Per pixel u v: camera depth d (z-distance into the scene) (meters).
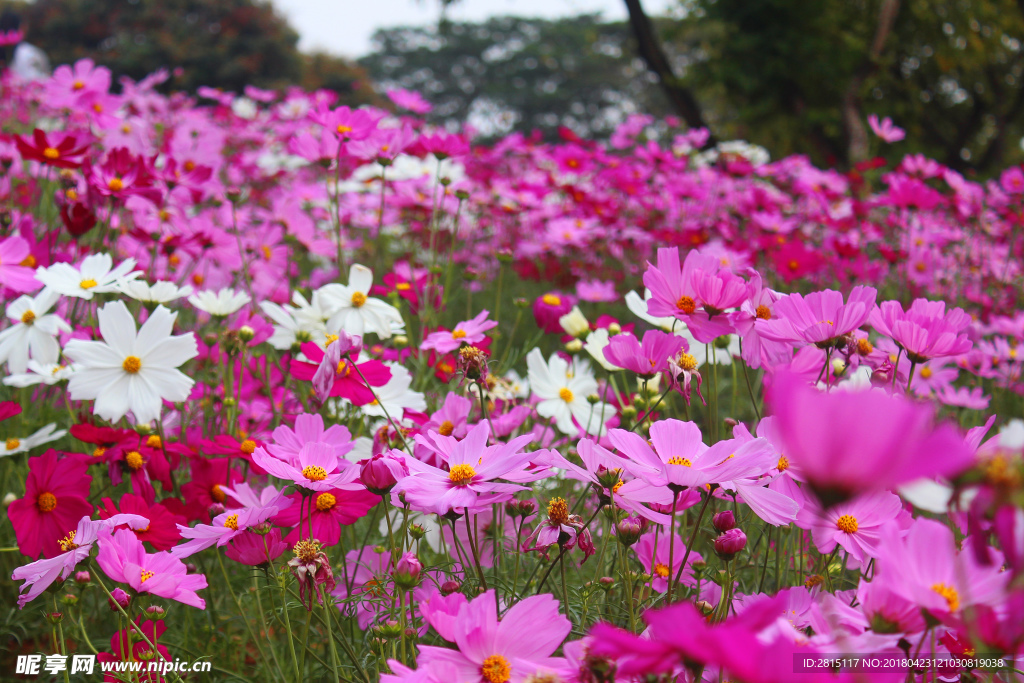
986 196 2.28
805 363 0.88
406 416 0.96
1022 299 1.90
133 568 0.75
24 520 0.84
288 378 1.15
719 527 0.76
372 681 0.78
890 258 1.77
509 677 0.64
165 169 1.40
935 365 1.19
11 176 1.65
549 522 0.75
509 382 1.08
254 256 1.52
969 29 4.99
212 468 0.93
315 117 1.31
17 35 3.18
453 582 0.74
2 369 1.13
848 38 4.71
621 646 0.56
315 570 0.74
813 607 0.64
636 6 4.80
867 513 0.75
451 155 1.49
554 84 22.44
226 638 0.91
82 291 1.01
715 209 2.64
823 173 2.81
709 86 5.28
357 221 2.09
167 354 0.93
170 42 11.46
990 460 0.50
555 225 2.09
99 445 0.95
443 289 1.35
